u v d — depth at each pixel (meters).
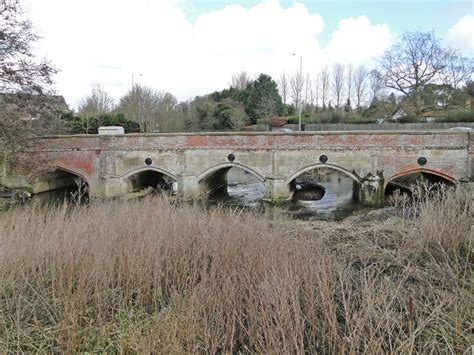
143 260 5.67
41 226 7.37
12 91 15.70
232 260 5.75
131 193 20.16
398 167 17.12
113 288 5.20
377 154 17.25
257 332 3.89
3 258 5.54
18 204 15.10
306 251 6.23
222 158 18.73
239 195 22.20
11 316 4.59
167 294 5.45
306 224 10.55
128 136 19.28
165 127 41.78
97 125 33.88
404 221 9.86
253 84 51.34
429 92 38.22
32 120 16.91
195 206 12.49
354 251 7.53
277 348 3.51
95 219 7.99
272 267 5.03
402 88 39.28
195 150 18.91
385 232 9.04
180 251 6.48
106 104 45.72
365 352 3.47
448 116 34.34
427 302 4.64
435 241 6.94
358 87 55.31
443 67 37.56
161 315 4.48
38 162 18.27
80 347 4.20
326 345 4.14
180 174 18.86
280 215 13.18
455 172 16.58
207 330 3.89
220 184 24.41
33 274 5.46
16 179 17.58
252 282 4.97
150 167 19.36
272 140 18.09
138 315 4.59
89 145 19.38
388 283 5.00
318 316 4.67
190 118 44.03
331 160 17.70
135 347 3.87
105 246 6.04
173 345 3.65
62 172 22.30
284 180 18.27
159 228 7.18
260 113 47.53
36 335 4.38
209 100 49.00
